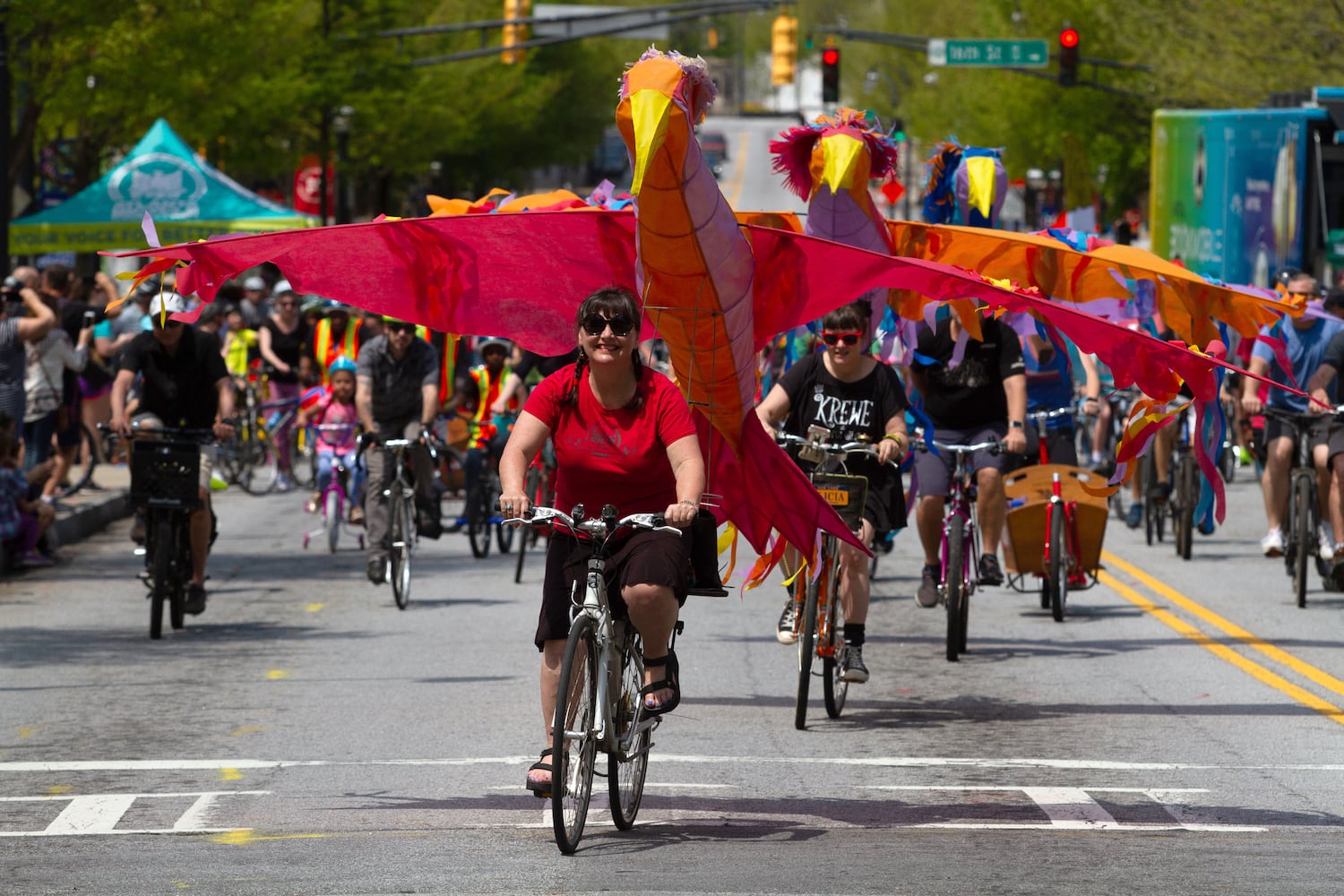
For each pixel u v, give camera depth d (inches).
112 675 1314.0
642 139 868.6
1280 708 1190.9
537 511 794.8
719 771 996.6
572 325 1036.5
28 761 1027.3
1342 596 1720.0
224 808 904.3
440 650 1422.2
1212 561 1980.8
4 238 2501.2
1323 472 1681.8
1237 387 1919.3
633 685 840.3
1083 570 1582.2
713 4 4490.7
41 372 2257.6
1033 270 1082.7
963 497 1362.0
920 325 1368.1
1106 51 6043.3
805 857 784.3
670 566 808.3
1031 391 1656.0
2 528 1889.8
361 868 758.5
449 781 970.1
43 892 713.6
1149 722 1141.7
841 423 1157.1
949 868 757.9
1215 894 703.1
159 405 1502.2
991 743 1077.8
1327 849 804.6
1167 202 3735.2
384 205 6107.3
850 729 1118.4
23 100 3666.3
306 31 4783.5
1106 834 846.5
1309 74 4003.4
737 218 1044.5
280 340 2881.4
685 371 965.8
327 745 1069.8
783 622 1185.4
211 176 3346.5
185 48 3639.3
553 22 4534.9
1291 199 3063.5
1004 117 6732.3
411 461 1681.8
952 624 1357.0
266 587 1809.8
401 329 1672.0
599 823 868.6
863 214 1154.0
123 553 2089.1
